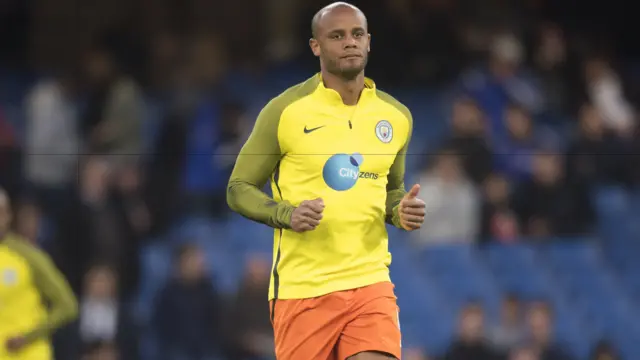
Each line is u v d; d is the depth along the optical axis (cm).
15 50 4269
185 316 2955
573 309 3650
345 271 1415
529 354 3183
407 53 4166
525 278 3612
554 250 3731
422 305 3531
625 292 3822
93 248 3272
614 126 4319
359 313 1405
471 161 3644
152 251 3450
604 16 4684
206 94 3981
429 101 4181
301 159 1423
